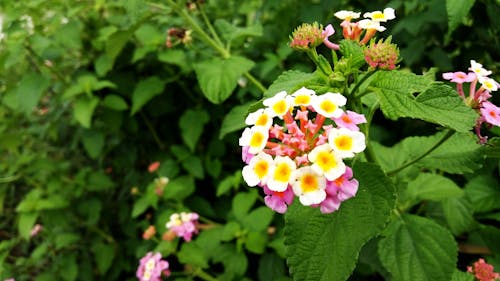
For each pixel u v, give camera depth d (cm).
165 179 25
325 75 13
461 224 19
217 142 28
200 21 26
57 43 26
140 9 18
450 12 17
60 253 30
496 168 21
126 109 29
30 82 26
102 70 26
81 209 30
